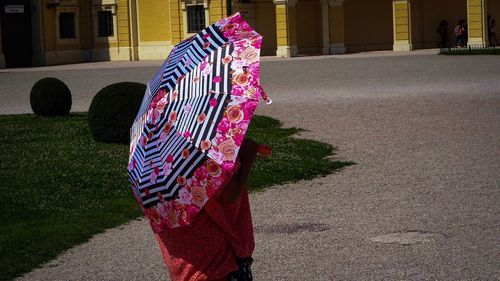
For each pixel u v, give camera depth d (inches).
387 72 1279.5
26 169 575.8
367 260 332.8
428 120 746.2
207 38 211.3
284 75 1332.4
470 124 711.7
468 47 1788.9
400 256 335.3
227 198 209.8
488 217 393.7
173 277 214.8
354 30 2054.6
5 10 1927.9
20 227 421.4
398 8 1962.4
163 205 203.9
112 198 490.6
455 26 2044.8
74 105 1024.2
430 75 1180.5
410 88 1011.9
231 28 211.6
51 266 354.0
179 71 209.6
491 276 300.7
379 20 2068.2
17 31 1964.8
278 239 377.1
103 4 2042.3
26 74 1595.7
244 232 215.0
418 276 306.5
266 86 1154.0
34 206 466.9
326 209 436.1
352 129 725.3
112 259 359.6
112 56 2044.8
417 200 442.9
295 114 840.9
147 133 209.0
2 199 481.1
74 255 370.0
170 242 212.4
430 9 2036.2
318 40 2037.4
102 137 696.4
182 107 204.5
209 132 197.6
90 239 398.9
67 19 2048.5
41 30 1974.7
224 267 211.2
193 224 209.8
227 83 200.2
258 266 334.3
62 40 2027.6
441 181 490.9
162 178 202.5
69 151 652.7
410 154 590.9
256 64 201.8
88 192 503.2
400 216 407.5
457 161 553.0
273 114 849.5
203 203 199.5
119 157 619.5
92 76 1464.1
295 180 522.9
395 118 770.2
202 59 207.2
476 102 844.0
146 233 405.7
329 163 566.9
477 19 1867.6
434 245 348.2
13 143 706.8
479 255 328.2
